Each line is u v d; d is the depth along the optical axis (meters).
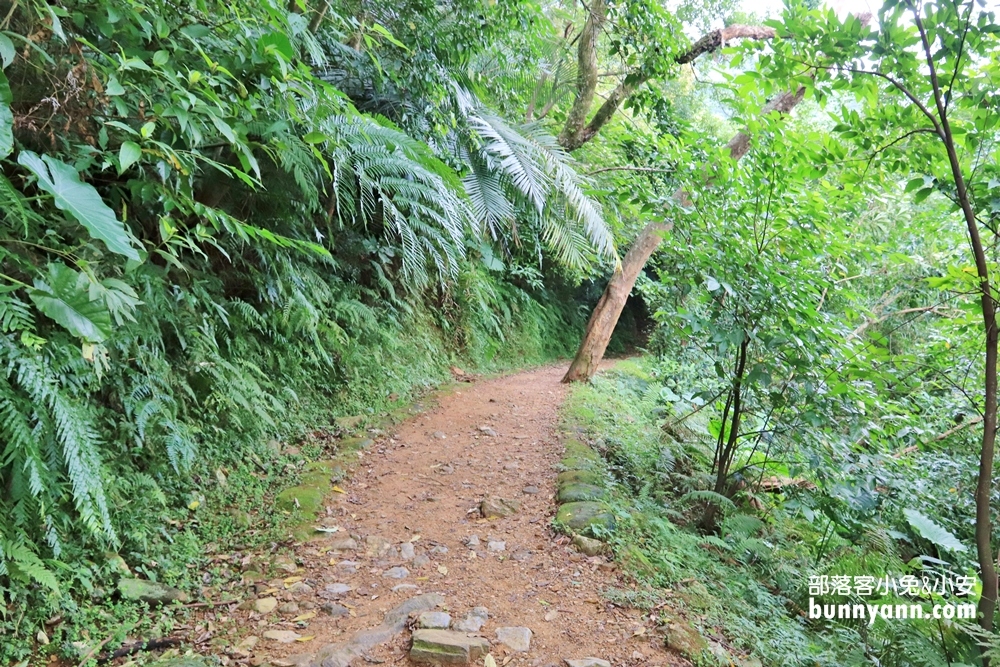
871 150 3.35
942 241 5.54
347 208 4.78
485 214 5.47
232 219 2.22
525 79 6.97
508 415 5.90
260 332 4.52
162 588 2.57
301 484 3.79
